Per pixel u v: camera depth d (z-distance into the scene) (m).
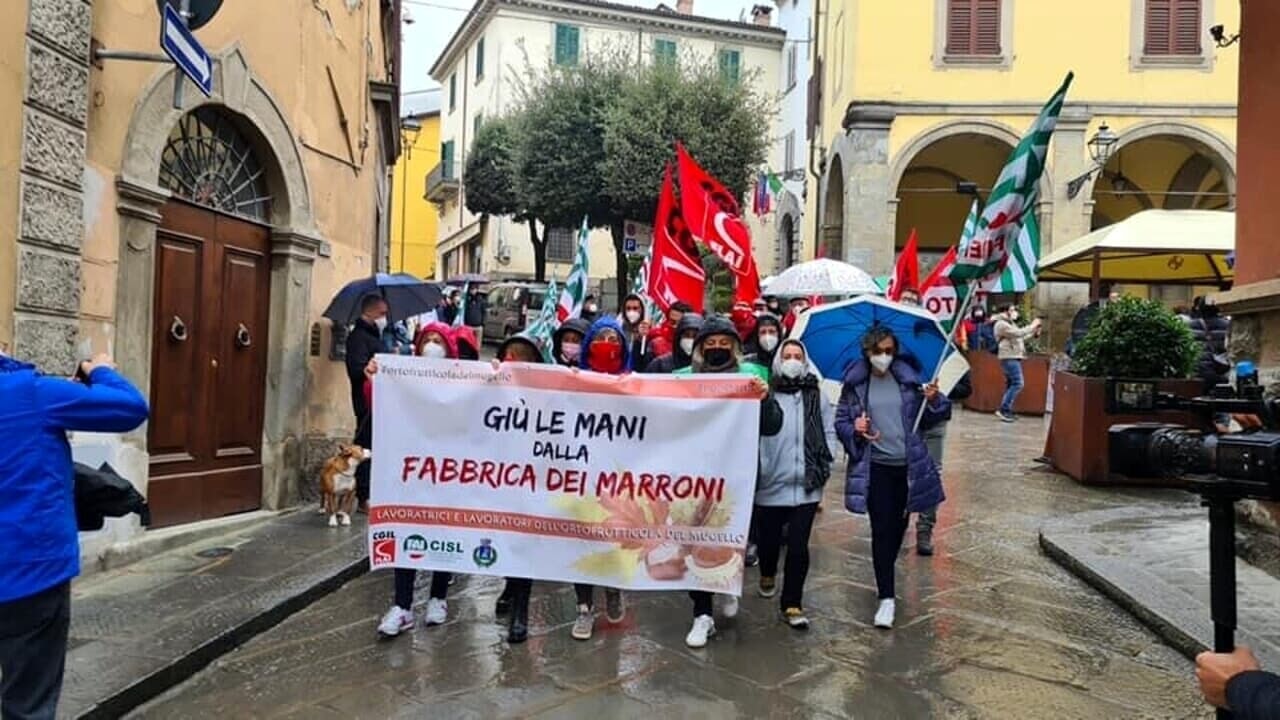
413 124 42.12
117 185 6.05
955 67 21.62
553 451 5.30
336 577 6.30
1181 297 23.41
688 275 8.78
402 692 4.60
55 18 5.36
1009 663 5.03
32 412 3.22
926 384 5.83
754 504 5.66
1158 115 21.31
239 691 4.60
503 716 4.34
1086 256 14.84
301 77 8.30
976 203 9.92
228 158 7.55
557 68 30.72
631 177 25.83
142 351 6.36
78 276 5.62
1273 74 6.44
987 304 22.00
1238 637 5.12
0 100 5.00
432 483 5.33
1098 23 21.41
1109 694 4.63
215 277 7.38
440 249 49.81
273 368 8.07
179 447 7.02
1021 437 13.64
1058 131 21.44
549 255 39.66
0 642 3.20
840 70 23.70
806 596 6.21
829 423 5.96
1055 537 7.30
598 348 5.75
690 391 5.28
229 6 7.09
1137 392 2.23
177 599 5.61
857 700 4.55
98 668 4.51
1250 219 6.71
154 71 6.37
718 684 4.73
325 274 8.88
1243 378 2.28
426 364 5.36
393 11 14.70
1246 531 6.67
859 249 21.70
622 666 4.96
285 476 8.15
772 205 33.09
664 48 38.66
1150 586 5.95
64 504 3.29
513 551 5.27
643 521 5.25
